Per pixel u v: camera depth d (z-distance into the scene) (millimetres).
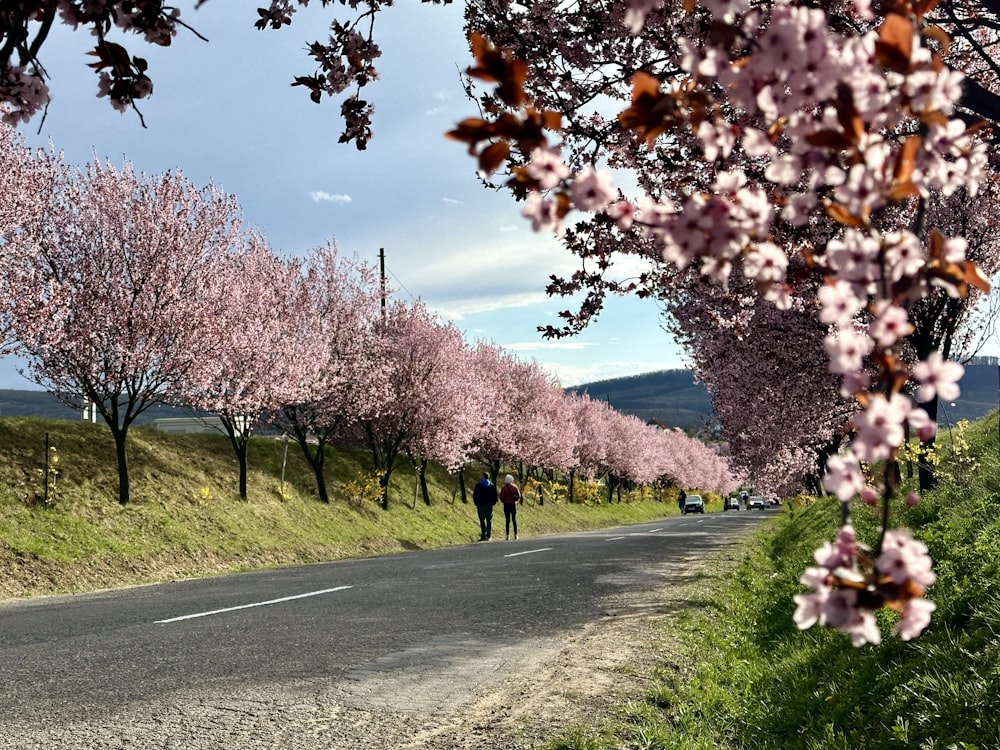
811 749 4992
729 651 8562
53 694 6039
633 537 28594
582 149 6633
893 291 1646
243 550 21688
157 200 20875
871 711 5277
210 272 22219
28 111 2479
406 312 37625
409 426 36375
